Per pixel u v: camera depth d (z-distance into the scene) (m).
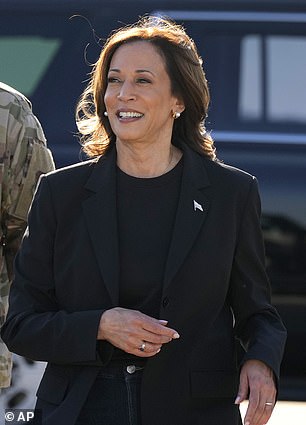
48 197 5.68
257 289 5.80
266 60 9.75
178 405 5.54
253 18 9.77
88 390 5.50
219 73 9.76
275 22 9.76
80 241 5.59
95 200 5.64
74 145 9.68
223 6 9.80
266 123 9.68
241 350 6.00
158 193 5.69
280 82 9.74
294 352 9.45
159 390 5.52
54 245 5.65
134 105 5.60
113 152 5.81
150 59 5.64
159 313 5.52
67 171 5.76
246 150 9.57
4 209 6.30
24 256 5.70
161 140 5.72
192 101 5.84
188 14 9.79
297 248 9.41
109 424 5.51
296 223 9.41
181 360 5.56
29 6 9.92
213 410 5.62
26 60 9.91
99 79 5.81
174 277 5.53
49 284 5.68
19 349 5.59
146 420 5.50
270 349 5.61
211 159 5.94
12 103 6.27
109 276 5.51
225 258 5.64
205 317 5.62
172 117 5.79
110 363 5.54
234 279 5.81
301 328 9.42
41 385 5.69
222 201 5.71
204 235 5.62
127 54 5.64
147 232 5.62
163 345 5.50
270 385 5.57
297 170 9.48
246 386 5.56
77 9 9.88
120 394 5.52
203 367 5.59
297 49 9.75
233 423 5.68
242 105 9.72
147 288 5.54
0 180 6.21
